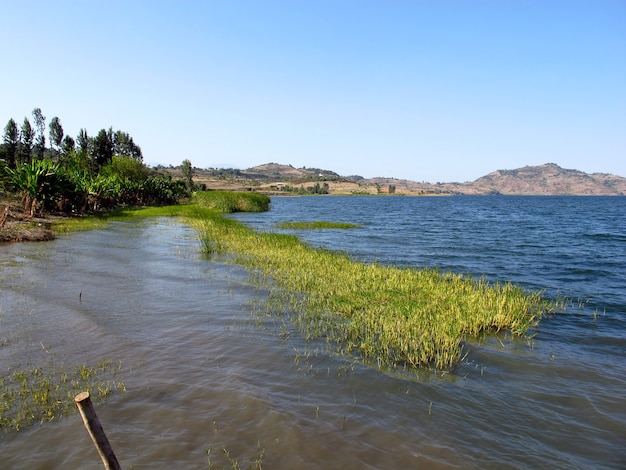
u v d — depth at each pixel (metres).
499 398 6.17
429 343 7.74
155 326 8.61
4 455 4.52
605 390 6.53
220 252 18.53
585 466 4.72
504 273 17.09
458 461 4.66
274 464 4.46
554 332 9.33
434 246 24.94
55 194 32.16
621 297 12.98
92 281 12.31
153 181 60.91
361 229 35.34
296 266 15.27
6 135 71.44
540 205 110.75
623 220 54.38
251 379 6.38
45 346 7.39
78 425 5.07
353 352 7.57
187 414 5.34
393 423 5.36
